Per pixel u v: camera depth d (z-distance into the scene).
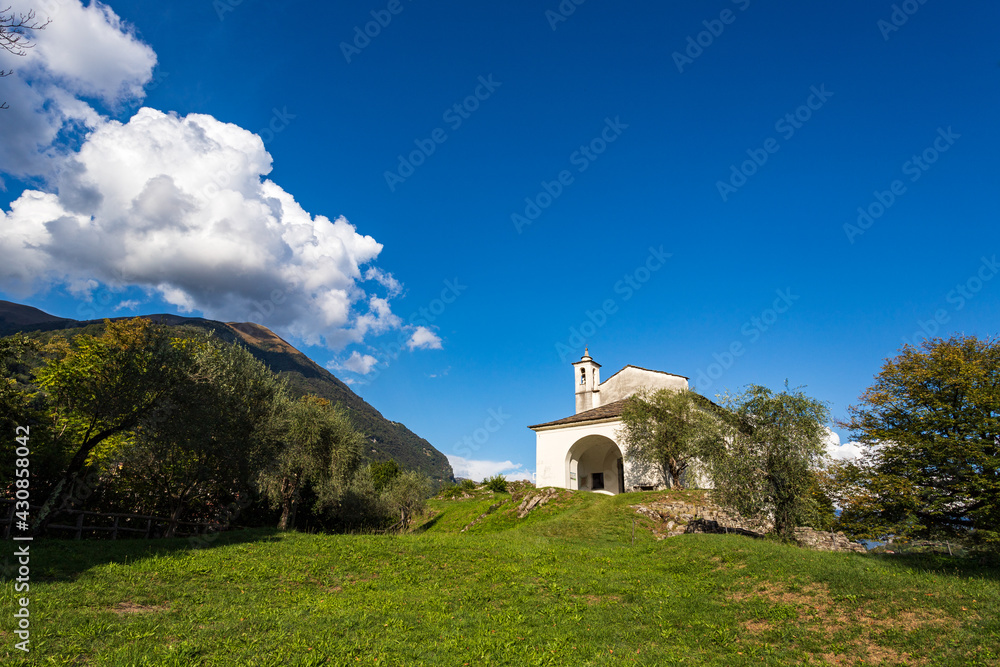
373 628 10.95
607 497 33.59
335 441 33.19
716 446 22.23
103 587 11.62
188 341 22.70
